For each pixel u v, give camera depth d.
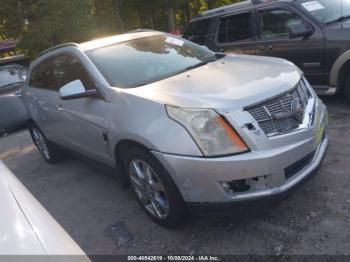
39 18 15.36
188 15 22.22
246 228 3.21
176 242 3.22
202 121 2.87
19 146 7.22
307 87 3.58
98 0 18.84
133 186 3.63
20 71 10.05
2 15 15.11
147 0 18.45
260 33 6.32
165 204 3.28
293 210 3.33
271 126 2.95
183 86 3.35
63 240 1.75
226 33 6.90
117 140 3.48
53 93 4.76
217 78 3.43
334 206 3.29
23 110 8.47
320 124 3.36
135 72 3.89
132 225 3.60
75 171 5.27
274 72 3.46
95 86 3.80
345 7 5.83
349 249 2.78
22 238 1.65
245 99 2.95
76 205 4.27
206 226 3.33
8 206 1.86
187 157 2.86
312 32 5.55
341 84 5.52
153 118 3.09
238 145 2.81
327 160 4.08
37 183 5.16
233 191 2.87
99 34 18.09
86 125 4.00
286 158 2.89
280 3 6.01
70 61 4.37
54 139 5.20
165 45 4.48
